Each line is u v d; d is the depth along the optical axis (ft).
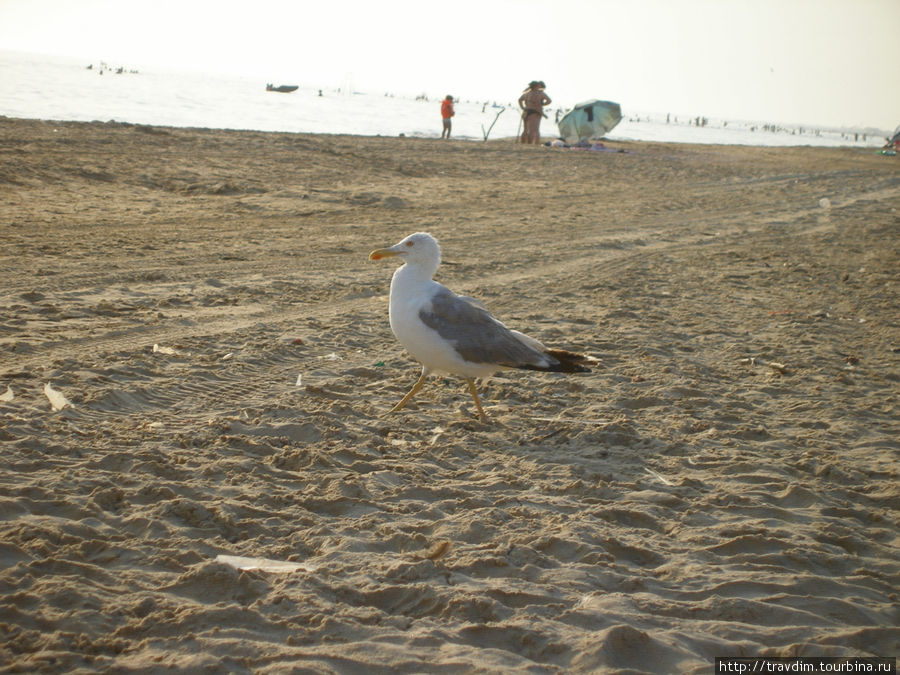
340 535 16.11
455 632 13.07
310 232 51.37
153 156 70.23
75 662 11.50
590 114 137.80
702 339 35.04
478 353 22.39
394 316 23.08
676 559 16.39
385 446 21.29
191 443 20.11
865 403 27.73
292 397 24.26
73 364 24.56
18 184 54.44
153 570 14.33
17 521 15.16
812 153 173.37
